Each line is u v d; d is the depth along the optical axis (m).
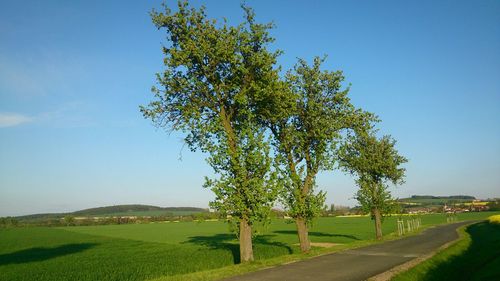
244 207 23.81
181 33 25.83
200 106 26.56
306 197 31.47
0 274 26.25
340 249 32.06
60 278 24.16
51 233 95.12
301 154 32.06
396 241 41.53
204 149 26.03
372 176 51.06
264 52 25.56
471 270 22.81
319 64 33.06
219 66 26.11
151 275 24.41
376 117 34.12
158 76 25.97
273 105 28.03
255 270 20.86
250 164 24.33
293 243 47.19
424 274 20.12
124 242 60.62
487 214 141.12
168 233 88.81
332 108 33.25
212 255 31.30
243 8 26.11
